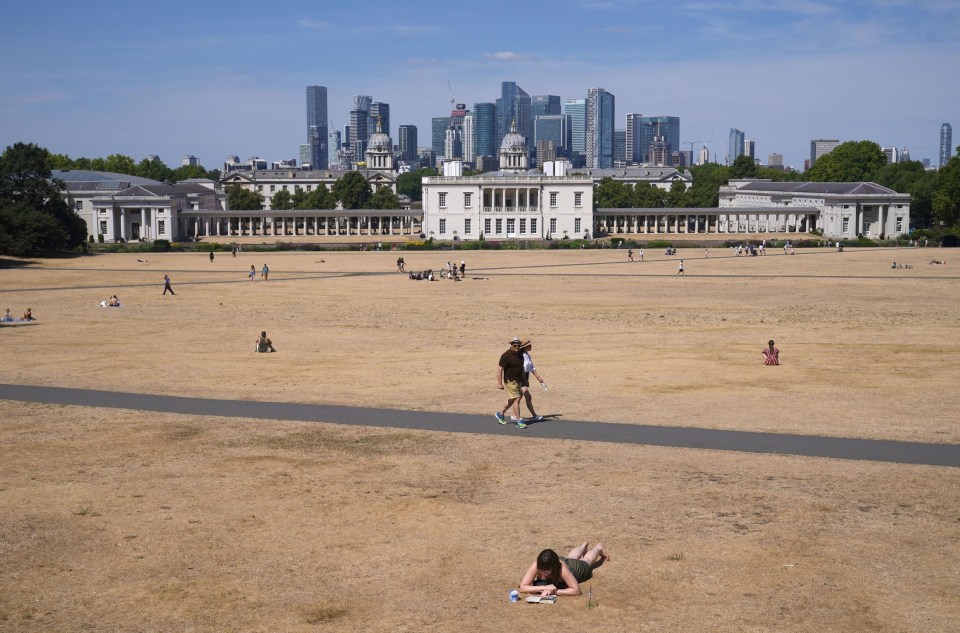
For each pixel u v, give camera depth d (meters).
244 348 77.75
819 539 28.67
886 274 161.38
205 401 49.97
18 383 56.44
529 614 24.00
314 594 25.27
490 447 39.81
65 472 36.44
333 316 105.62
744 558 27.28
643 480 34.81
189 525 30.38
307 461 37.81
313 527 30.11
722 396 51.19
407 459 38.00
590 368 62.91
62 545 28.75
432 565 27.03
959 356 67.75
